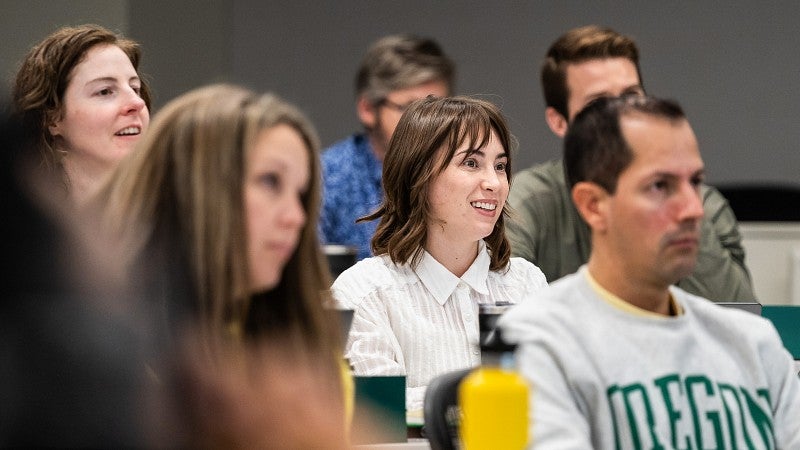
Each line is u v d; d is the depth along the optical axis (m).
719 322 4.64
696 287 9.02
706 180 13.51
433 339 6.78
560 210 9.05
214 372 3.33
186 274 3.64
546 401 4.30
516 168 13.77
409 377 6.75
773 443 4.56
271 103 3.81
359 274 6.88
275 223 3.74
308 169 3.84
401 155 6.94
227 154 3.68
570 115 9.32
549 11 13.68
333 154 11.34
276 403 3.14
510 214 7.21
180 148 3.70
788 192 13.33
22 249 2.69
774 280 11.41
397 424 5.50
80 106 7.68
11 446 2.69
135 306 3.04
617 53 9.22
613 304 4.48
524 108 13.77
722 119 13.45
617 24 13.57
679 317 4.53
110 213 3.69
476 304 6.93
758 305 6.61
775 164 13.43
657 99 4.52
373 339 6.68
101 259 2.94
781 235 11.41
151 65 12.91
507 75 13.77
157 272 3.64
